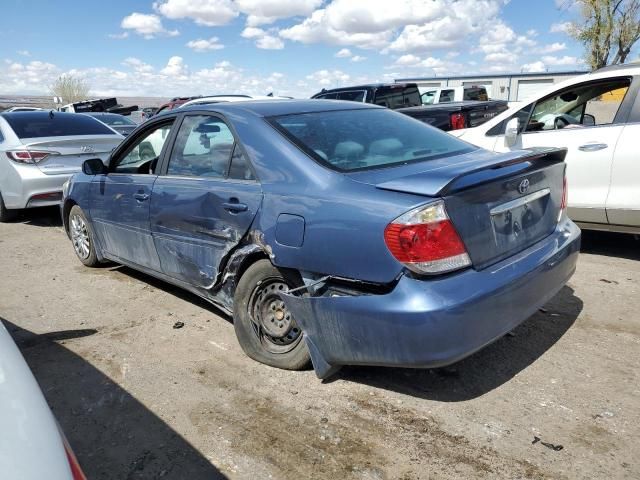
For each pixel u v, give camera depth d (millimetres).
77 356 3746
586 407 2914
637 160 4879
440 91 19750
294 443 2729
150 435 2850
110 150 8070
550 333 3758
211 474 2539
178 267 4082
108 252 5195
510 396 3039
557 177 3445
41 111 8422
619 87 5250
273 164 3281
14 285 5324
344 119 3695
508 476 2439
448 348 2611
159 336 4012
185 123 4082
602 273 4906
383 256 2668
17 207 7719
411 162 3242
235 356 3650
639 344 3568
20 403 1504
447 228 2625
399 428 2805
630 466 2473
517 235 3037
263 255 3373
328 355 3010
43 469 1327
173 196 3945
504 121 5977
